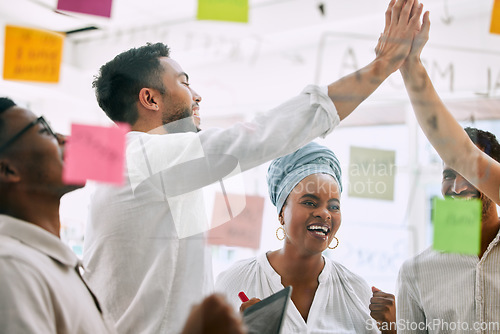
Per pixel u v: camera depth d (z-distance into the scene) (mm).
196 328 473
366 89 675
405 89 748
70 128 525
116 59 711
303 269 763
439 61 815
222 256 833
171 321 626
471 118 818
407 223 761
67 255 516
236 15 650
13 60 588
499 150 803
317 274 772
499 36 811
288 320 700
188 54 744
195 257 671
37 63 600
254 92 757
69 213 747
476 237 667
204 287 658
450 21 823
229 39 733
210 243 686
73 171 523
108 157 534
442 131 742
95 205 689
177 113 733
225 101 763
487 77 805
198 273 663
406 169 759
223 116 772
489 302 714
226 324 474
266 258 792
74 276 529
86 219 729
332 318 730
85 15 650
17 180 521
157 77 710
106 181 534
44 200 537
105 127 535
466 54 810
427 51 814
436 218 680
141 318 632
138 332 629
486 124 819
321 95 648
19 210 520
